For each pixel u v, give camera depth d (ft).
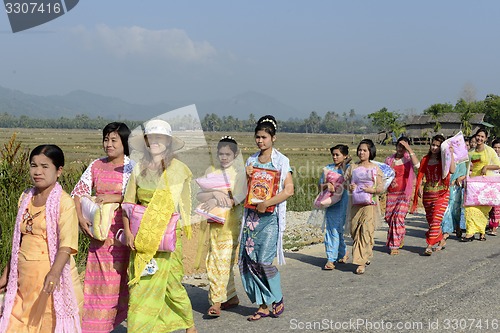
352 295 23.72
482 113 248.11
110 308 16.98
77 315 15.08
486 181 36.37
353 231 27.99
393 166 32.68
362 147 27.96
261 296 20.40
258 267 20.25
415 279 26.58
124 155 17.63
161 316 17.39
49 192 14.89
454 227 37.99
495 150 40.68
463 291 24.48
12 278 14.79
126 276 17.21
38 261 14.76
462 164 36.29
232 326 19.75
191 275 25.91
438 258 31.60
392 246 32.60
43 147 14.88
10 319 14.62
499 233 40.50
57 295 14.65
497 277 27.02
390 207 32.81
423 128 238.48
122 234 16.74
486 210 37.11
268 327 19.67
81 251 28.19
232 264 20.65
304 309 21.72
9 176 28.73
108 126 17.51
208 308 21.71
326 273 27.68
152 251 16.22
